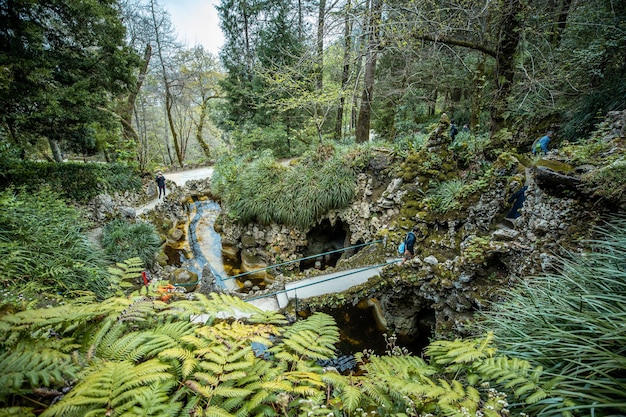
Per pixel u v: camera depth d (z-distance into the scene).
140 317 1.79
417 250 6.34
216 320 2.09
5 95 7.08
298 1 13.86
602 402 1.45
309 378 1.46
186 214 13.10
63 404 1.11
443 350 2.06
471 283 4.82
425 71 10.59
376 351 5.68
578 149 4.47
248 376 1.50
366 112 11.51
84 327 1.74
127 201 11.56
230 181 11.63
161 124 30.52
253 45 16.56
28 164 8.22
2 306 1.79
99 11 8.93
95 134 11.36
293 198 9.65
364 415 1.40
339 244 10.61
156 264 8.30
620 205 3.44
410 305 6.01
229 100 17.14
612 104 6.31
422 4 7.07
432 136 7.41
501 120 7.59
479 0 6.77
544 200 4.20
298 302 6.34
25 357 1.24
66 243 5.42
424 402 1.59
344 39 8.28
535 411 1.63
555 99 7.68
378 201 8.23
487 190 5.57
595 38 6.86
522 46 7.20
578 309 2.32
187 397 1.44
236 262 10.24
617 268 2.58
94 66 9.69
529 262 4.17
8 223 4.92
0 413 1.07
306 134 15.25
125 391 1.29
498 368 1.65
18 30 7.26
